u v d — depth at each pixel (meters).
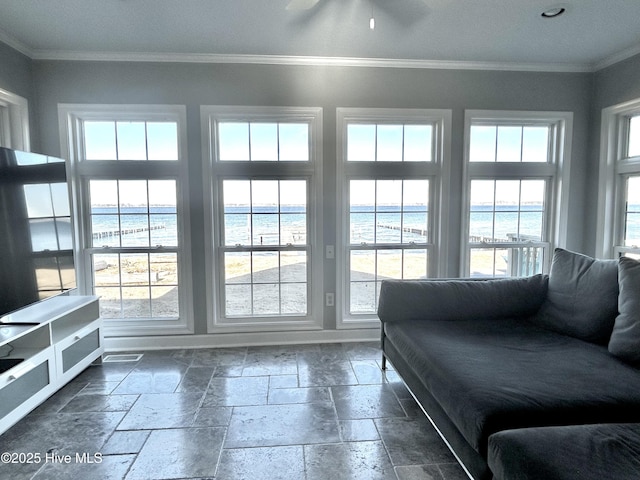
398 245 3.30
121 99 2.91
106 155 3.03
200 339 3.13
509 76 3.17
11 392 1.89
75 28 2.49
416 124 3.21
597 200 3.23
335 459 1.71
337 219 3.15
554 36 2.67
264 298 3.24
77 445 1.81
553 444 1.10
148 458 1.72
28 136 2.79
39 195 2.29
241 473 1.62
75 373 2.44
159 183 3.07
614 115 3.12
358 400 2.24
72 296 2.77
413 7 2.26
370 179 3.23
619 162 3.12
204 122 2.97
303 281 3.27
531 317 2.41
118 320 3.10
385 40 2.70
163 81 2.94
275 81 3.00
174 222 3.10
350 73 3.05
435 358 1.78
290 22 2.43
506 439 1.16
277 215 3.19
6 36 2.56
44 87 2.87
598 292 2.03
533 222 3.40
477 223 3.33
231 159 3.09
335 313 3.24
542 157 3.36
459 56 3.00
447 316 2.41
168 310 3.17
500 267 3.40
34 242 2.23
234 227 3.16
